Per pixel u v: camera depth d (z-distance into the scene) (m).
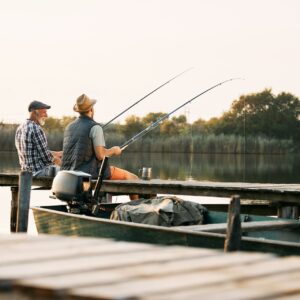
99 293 2.48
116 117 11.56
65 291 2.52
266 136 38.78
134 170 26.12
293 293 2.53
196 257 3.11
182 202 7.80
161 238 6.74
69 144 10.12
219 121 36.47
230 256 3.14
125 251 3.23
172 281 2.66
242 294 2.49
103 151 10.11
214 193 9.62
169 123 34.88
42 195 15.78
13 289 2.62
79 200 8.31
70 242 3.45
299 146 38.62
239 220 5.60
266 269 2.88
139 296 2.44
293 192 8.98
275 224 7.51
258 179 21.36
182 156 35.53
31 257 3.07
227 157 36.69
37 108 10.86
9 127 30.66
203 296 2.45
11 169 23.41
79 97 10.13
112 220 7.19
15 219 11.31
